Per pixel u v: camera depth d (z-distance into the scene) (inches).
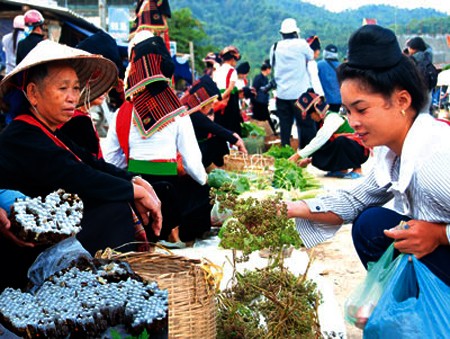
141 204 144.8
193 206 205.8
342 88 107.1
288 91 434.6
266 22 4854.8
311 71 433.7
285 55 427.2
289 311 109.4
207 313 104.8
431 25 1483.8
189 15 2491.4
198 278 103.7
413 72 104.1
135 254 114.6
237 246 114.3
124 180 138.2
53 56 124.7
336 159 360.2
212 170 261.7
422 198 105.0
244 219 114.3
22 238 98.9
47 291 91.7
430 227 103.9
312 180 281.3
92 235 132.0
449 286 104.0
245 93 527.2
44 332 84.4
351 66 105.4
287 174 270.8
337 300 161.3
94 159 147.3
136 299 90.2
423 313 100.3
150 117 192.5
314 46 510.3
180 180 207.6
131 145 196.2
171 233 204.4
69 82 128.8
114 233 134.3
